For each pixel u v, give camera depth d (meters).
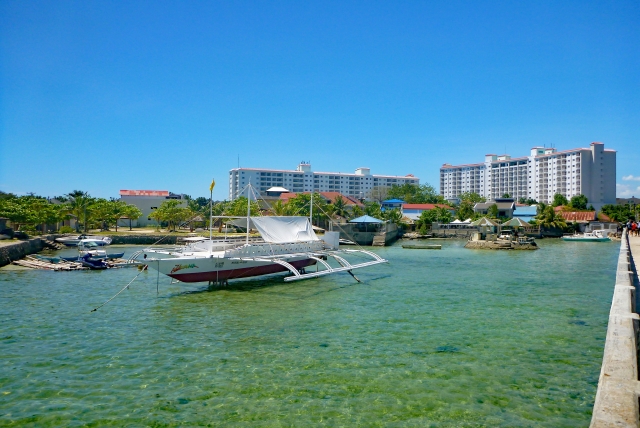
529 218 119.38
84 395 14.23
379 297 30.58
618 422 5.87
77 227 88.25
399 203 140.88
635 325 9.63
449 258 57.62
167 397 14.08
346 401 13.78
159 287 34.38
